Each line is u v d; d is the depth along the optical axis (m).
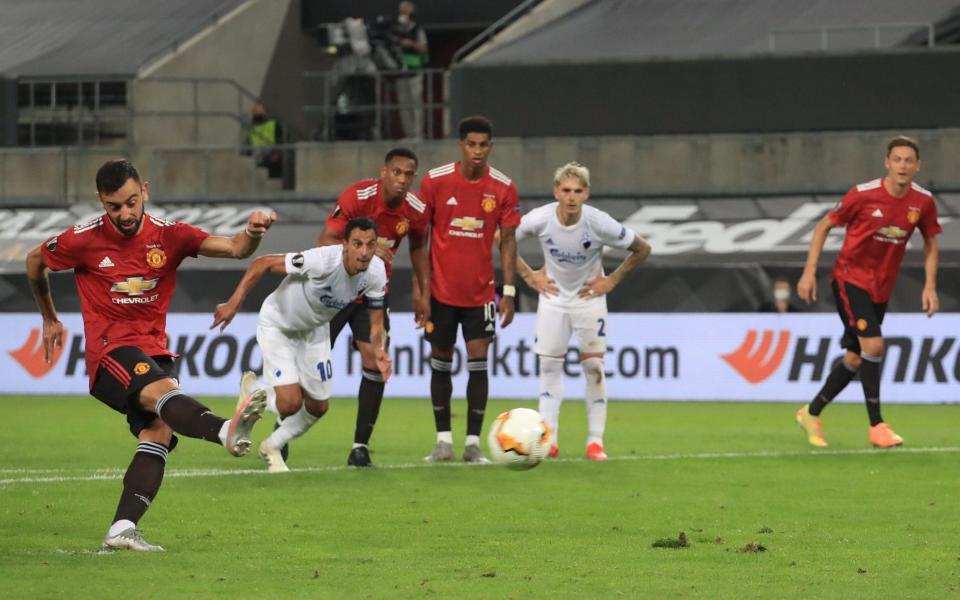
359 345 27.81
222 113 70.69
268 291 51.31
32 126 70.38
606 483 25.72
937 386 47.44
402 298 50.19
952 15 66.12
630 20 70.94
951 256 52.97
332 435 35.75
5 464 28.66
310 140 75.75
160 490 24.08
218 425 16.97
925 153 61.47
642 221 58.34
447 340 29.16
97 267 18.31
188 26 74.69
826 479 26.47
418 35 72.44
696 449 32.28
